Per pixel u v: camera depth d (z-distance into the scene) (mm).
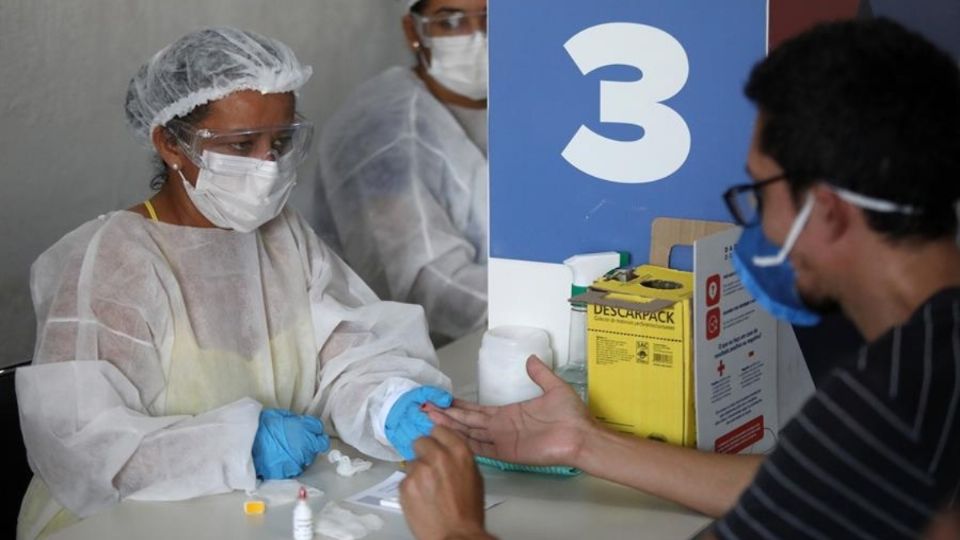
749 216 1307
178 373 1934
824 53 1134
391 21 3549
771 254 1271
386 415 1870
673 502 1715
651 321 1781
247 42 1912
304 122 1983
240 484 1764
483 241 3340
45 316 1912
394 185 3227
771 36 1910
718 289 1770
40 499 1960
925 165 1103
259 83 1899
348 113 3307
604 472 1723
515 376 1912
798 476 1120
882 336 1128
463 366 2367
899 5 2094
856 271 1187
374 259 3223
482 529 1410
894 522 1091
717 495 1659
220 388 1966
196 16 3006
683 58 1948
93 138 2822
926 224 1137
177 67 1896
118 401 1823
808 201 1168
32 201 2725
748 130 1931
